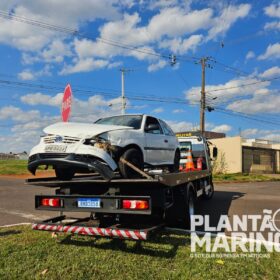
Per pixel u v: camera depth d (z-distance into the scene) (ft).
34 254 18.06
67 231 18.85
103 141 19.33
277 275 15.15
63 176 22.40
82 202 19.24
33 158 19.60
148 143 24.43
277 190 58.44
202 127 90.48
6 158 248.11
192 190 27.45
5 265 16.43
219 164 119.44
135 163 21.58
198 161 38.40
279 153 138.92
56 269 15.87
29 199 42.57
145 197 17.66
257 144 127.13
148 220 21.61
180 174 22.00
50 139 19.34
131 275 15.14
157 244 19.99
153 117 26.94
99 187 20.67
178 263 16.63
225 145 119.65
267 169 131.54
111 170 19.11
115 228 18.29
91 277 14.93
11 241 20.72
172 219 24.39
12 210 33.65
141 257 17.58
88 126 20.36
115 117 26.13
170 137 29.58
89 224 19.81
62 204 19.79
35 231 23.44
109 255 17.89
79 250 18.78
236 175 102.32
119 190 19.76
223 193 51.62
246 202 39.70
